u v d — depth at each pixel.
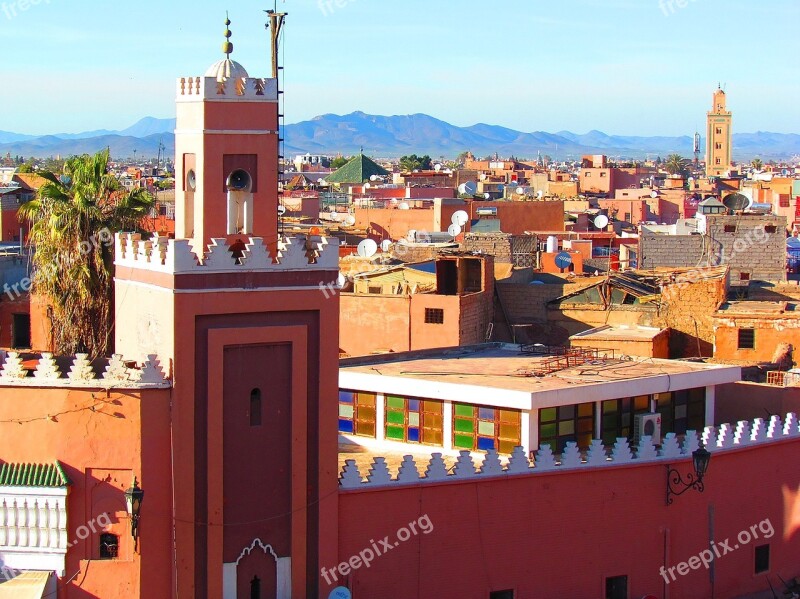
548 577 38.28
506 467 37.78
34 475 33.41
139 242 35.28
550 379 41.94
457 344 60.44
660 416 42.62
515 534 37.78
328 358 34.84
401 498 36.31
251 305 33.78
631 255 94.88
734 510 41.44
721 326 59.00
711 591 41.03
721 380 44.69
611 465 38.94
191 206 35.69
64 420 33.53
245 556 34.44
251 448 34.22
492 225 109.00
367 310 62.12
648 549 39.72
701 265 77.00
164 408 33.44
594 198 167.00
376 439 42.44
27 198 82.00
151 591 33.56
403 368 44.19
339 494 35.44
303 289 34.34
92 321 49.62
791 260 91.12
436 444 41.31
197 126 34.62
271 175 35.25
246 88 34.72
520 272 71.50
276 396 34.44
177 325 33.09
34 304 56.72
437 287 64.12
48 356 33.78
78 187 50.34
